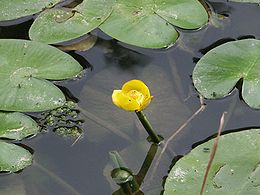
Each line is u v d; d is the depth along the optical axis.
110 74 0.84
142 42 0.83
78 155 0.76
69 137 0.78
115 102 0.70
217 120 0.78
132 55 0.86
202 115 0.78
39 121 0.79
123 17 0.86
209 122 0.78
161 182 0.72
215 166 0.68
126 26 0.85
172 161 0.74
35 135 0.78
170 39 0.84
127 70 0.84
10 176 0.74
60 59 0.82
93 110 0.81
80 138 0.78
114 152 0.74
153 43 0.83
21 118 0.77
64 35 0.85
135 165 0.74
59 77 0.81
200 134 0.76
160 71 0.84
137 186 0.72
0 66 0.81
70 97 0.82
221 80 0.78
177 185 0.67
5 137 0.76
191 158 0.69
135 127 0.78
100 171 0.74
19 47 0.83
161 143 0.76
